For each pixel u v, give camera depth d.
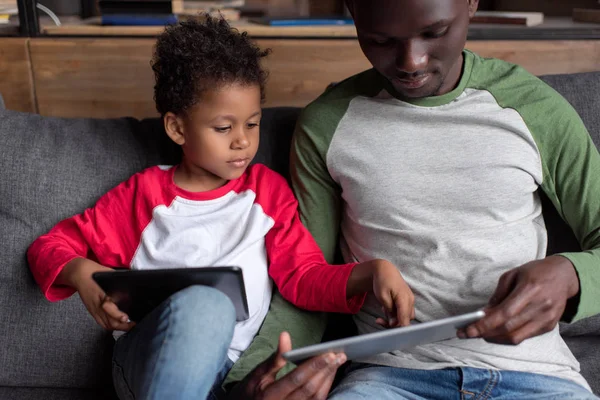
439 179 1.12
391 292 1.04
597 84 1.30
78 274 1.09
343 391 1.06
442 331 0.89
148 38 1.90
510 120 1.12
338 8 2.34
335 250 1.30
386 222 1.15
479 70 1.16
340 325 1.30
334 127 1.19
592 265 1.01
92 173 1.26
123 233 1.20
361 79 1.22
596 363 1.24
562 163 1.13
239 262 1.15
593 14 2.00
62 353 1.21
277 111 1.37
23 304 1.20
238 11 2.20
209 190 1.23
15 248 1.20
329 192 1.23
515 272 1.00
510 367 1.05
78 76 1.92
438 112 1.14
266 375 0.93
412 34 1.01
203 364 0.90
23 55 1.91
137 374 0.94
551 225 1.23
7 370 1.21
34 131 1.27
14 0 2.03
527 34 1.83
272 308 1.19
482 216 1.12
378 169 1.15
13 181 1.22
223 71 1.11
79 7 2.17
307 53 1.89
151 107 1.94
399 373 1.08
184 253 1.16
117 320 1.04
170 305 0.91
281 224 1.20
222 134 1.15
